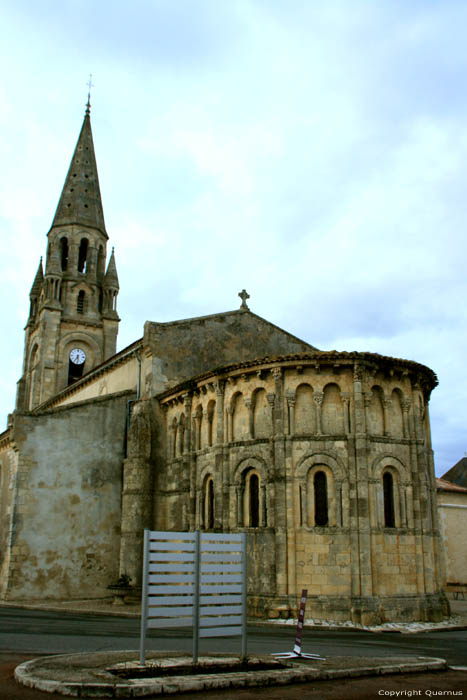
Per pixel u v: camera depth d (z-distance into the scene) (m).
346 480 30.19
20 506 37.09
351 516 29.56
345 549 29.28
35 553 36.84
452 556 49.53
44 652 17.58
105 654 16.45
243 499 32.59
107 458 40.31
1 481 47.50
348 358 31.39
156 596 15.38
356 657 17.58
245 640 16.09
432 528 33.38
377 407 31.97
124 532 37.56
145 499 37.78
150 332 41.12
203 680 13.65
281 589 29.39
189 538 15.89
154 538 15.32
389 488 31.28
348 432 30.78
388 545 29.91
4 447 48.09
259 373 32.78
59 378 67.69
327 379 31.64
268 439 31.81
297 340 46.94
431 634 26.31
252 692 13.48
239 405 33.94
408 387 32.97
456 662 18.47
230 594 16.20
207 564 16.00
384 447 31.23
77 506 38.66
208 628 15.63
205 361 42.56
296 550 29.81
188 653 17.16
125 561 36.81
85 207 73.44
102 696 12.49
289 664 16.03
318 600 28.81
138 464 38.28
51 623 25.77
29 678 13.16
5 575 36.69
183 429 38.03
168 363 41.16
